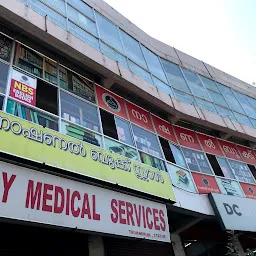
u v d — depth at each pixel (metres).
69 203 5.11
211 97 12.69
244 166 11.34
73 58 7.73
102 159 6.23
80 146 5.96
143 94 9.15
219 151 10.98
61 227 4.81
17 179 4.64
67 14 8.58
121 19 11.16
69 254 5.95
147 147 8.44
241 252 8.64
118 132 7.88
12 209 4.32
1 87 5.82
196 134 10.84
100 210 5.55
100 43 9.14
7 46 6.61
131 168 6.78
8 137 4.85
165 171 8.25
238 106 13.64
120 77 8.45
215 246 9.07
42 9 7.76
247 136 11.93
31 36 7.02
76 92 7.52
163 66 11.91
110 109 8.20
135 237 5.82
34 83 6.57
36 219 4.51
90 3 10.01
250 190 10.47
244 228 8.30
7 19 6.55
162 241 6.27
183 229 8.29
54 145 5.47
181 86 11.81
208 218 8.38
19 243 5.34
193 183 8.89
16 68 6.41
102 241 6.60
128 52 10.28
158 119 9.82
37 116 6.09
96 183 5.87
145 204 6.57
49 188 4.98
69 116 6.82
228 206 8.52
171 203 7.23
